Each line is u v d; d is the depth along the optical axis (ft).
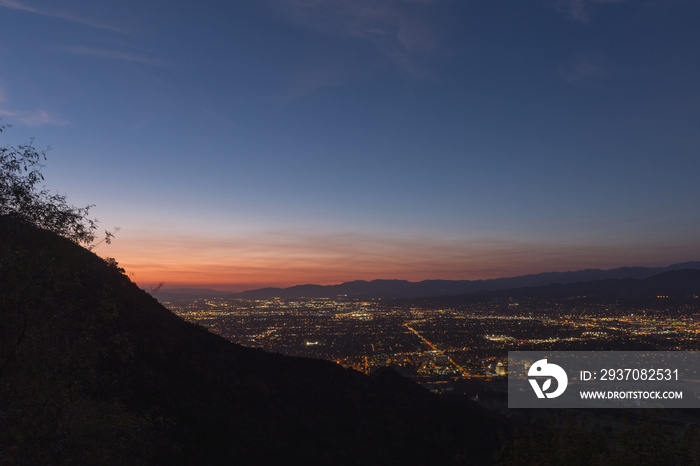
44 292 18.08
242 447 40.09
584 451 18.85
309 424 50.67
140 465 23.61
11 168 19.02
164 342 55.31
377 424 55.88
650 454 17.95
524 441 20.92
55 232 19.63
